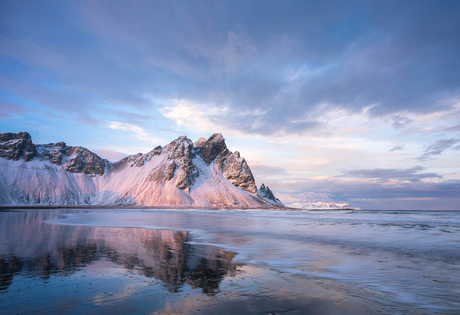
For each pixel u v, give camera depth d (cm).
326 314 864
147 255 1786
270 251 2028
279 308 908
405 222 5562
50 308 884
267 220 6162
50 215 7062
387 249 2139
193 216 7819
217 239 2706
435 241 2580
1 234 2836
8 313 837
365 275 1369
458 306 961
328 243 2445
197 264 1555
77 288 1090
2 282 1161
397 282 1253
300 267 1527
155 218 6303
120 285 1137
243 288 1123
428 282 1250
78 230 3366
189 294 1039
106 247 2080
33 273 1304
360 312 892
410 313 893
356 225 4616
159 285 1145
